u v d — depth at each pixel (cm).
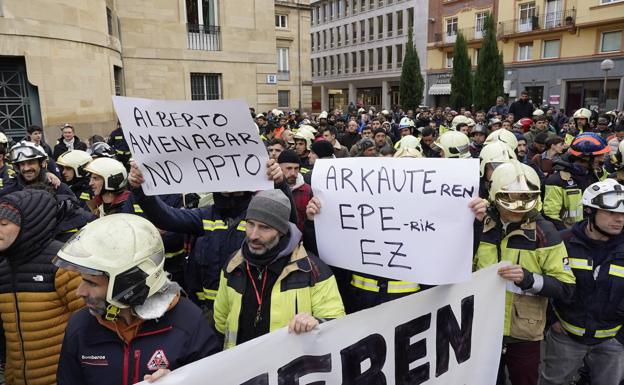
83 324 179
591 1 3023
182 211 291
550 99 3350
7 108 1093
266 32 1981
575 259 288
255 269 227
